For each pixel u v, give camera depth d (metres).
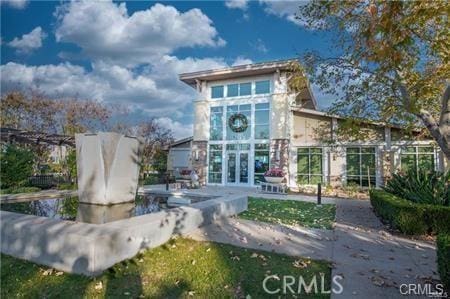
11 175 14.39
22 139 17.06
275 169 19.17
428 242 6.60
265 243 6.15
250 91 22.20
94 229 4.75
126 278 4.26
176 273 4.46
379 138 18.45
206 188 19.91
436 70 9.18
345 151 19.20
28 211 7.61
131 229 5.04
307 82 12.18
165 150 28.09
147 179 23.25
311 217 9.56
